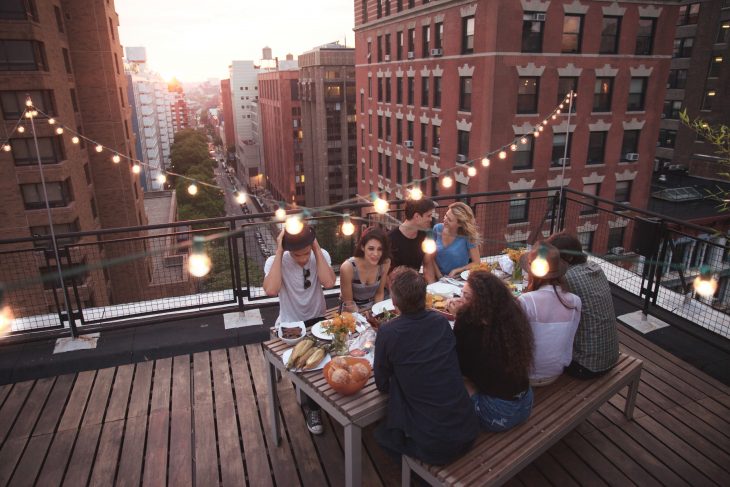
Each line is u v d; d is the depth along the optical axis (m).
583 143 22.45
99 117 32.41
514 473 2.67
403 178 29.95
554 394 3.26
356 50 35.84
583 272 3.34
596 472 3.41
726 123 32.41
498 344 2.72
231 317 5.58
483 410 2.86
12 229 24.72
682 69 35.31
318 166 68.25
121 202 34.19
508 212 22.20
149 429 3.95
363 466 3.52
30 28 23.19
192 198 66.00
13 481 3.43
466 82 22.25
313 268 3.93
